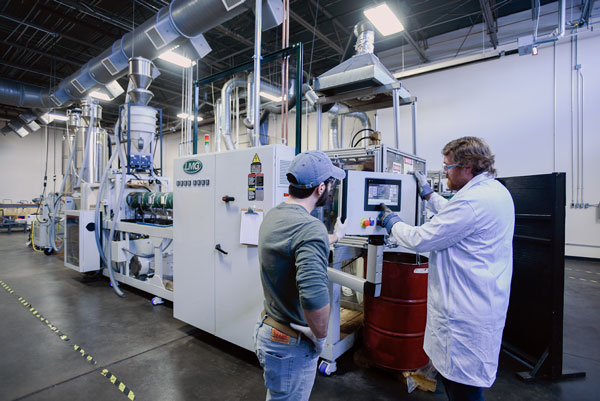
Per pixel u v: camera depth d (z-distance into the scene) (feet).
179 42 12.22
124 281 10.97
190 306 7.36
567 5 16.46
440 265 3.60
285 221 2.78
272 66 21.04
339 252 5.99
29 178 32.60
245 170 6.15
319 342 2.75
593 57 15.98
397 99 7.39
